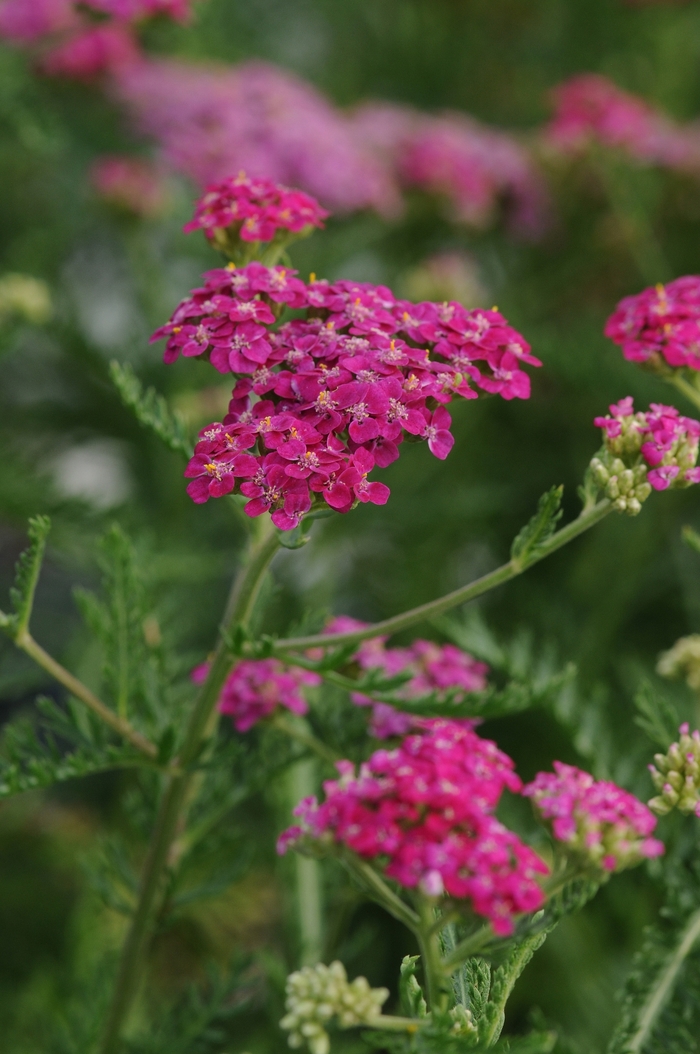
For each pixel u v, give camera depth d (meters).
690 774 0.49
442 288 0.83
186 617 0.76
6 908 0.75
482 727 0.78
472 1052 0.45
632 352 0.53
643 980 0.50
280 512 0.47
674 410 0.49
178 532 0.77
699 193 0.92
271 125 0.88
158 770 0.51
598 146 0.86
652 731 0.52
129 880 0.54
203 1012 0.54
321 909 0.57
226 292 0.50
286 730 0.54
